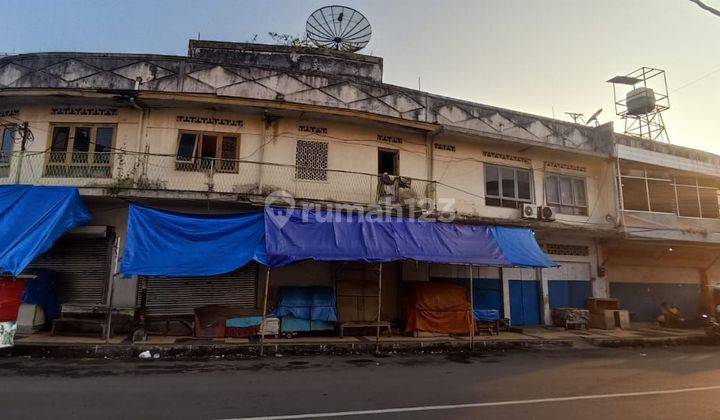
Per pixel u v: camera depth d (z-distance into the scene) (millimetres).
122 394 6340
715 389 7441
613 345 13859
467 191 16141
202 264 10602
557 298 17438
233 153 13719
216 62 14234
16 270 9352
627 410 5988
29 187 11562
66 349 9758
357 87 15391
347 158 14594
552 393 6941
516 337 13742
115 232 12750
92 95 12562
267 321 12070
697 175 19703
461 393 6824
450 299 13891
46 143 13031
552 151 17359
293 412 5621
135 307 12055
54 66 13883
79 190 12008
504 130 17250
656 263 20094
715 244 19109
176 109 13531
